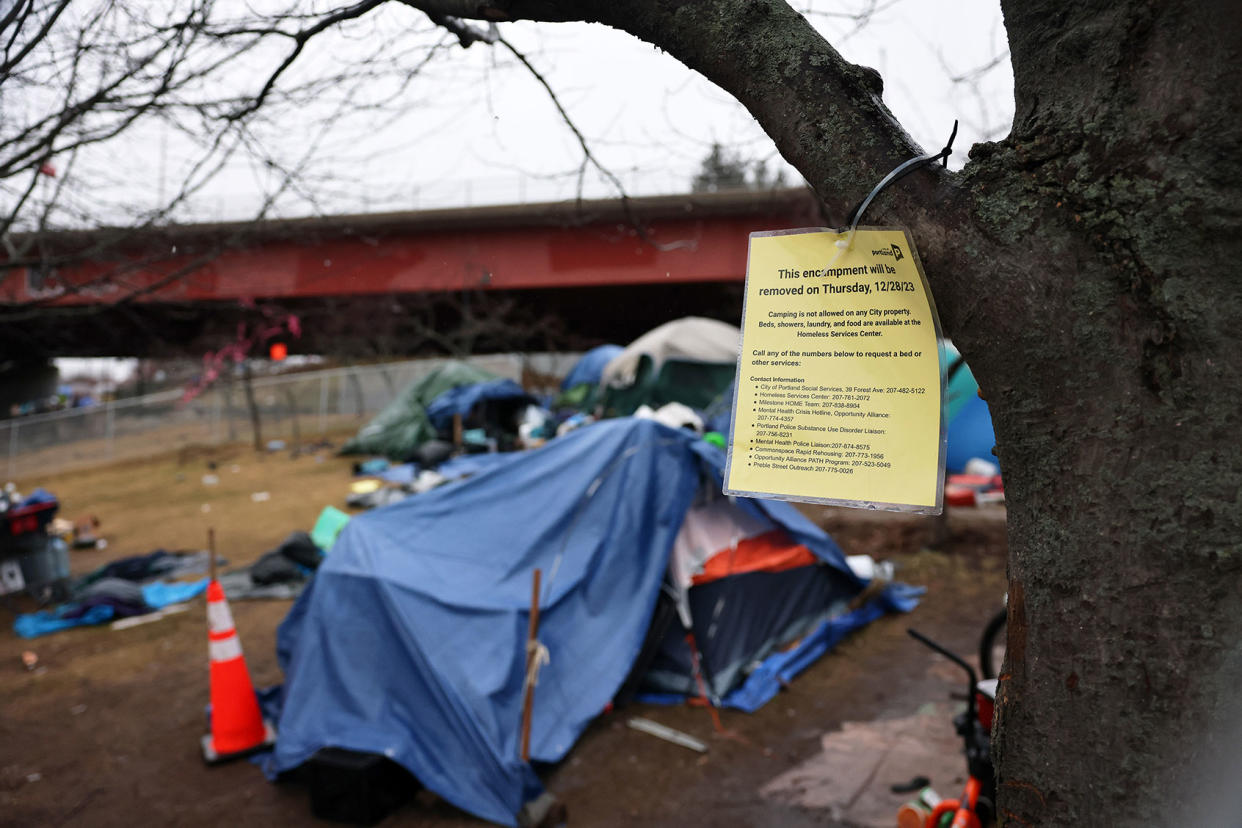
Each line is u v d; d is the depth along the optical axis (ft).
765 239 3.45
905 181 3.08
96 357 90.53
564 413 64.39
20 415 109.09
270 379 91.91
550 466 19.24
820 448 3.28
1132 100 2.61
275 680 20.62
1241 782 2.40
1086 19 2.77
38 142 10.19
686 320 56.75
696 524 19.38
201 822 14.16
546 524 17.85
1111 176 2.61
